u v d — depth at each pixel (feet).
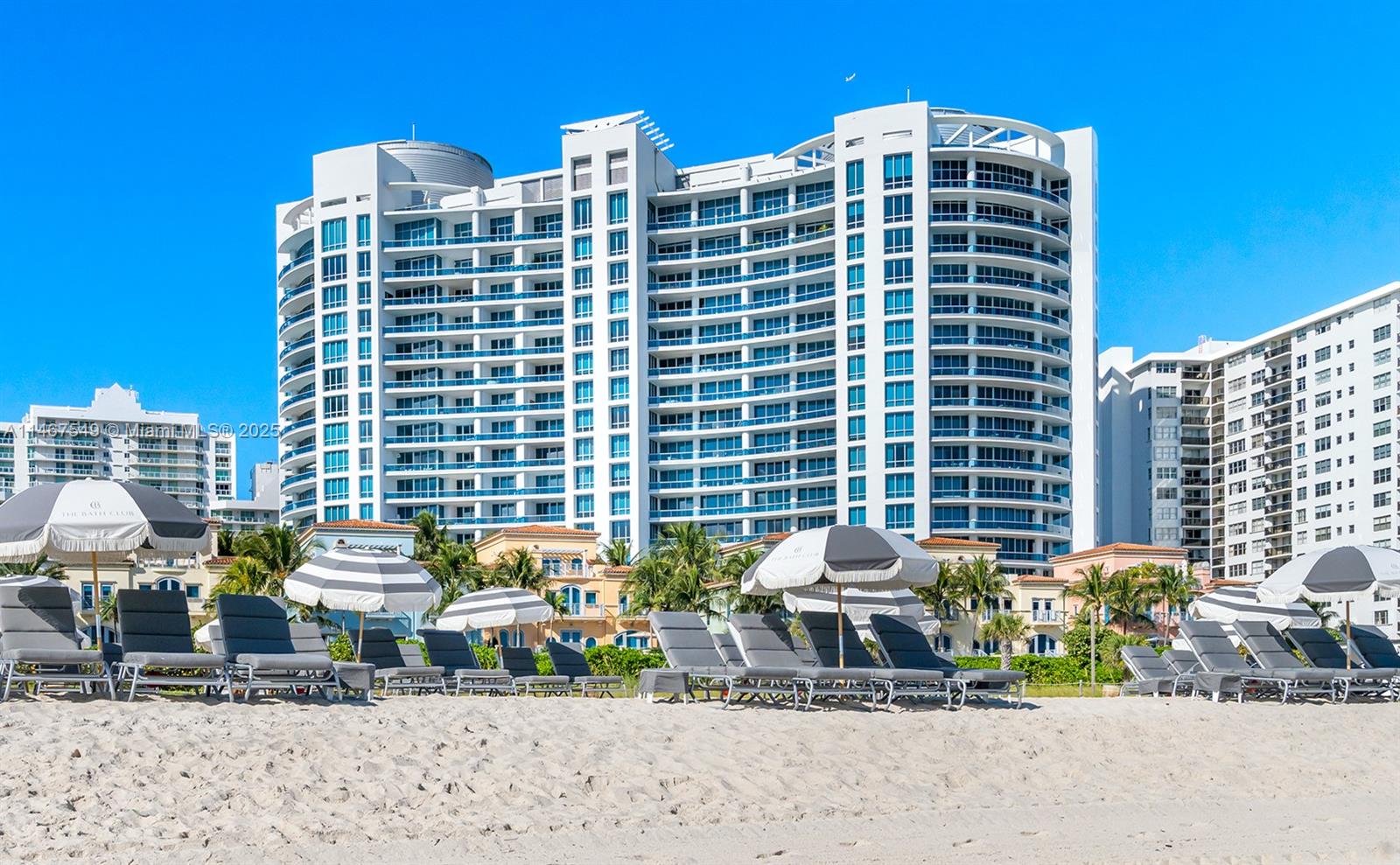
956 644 262.26
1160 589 256.32
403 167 369.50
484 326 355.15
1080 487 341.21
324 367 356.59
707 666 75.25
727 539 348.18
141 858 37.86
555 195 365.81
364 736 52.60
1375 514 370.94
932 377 329.72
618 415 345.10
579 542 278.46
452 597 220.02
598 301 348.59
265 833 41.01
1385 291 369.91
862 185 336.49
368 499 349.20
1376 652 97.55
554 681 87.56
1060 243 345.51
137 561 73.77
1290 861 44.06
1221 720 73.15
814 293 347.56
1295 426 406.62
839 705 73.20
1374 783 60.18
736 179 367.66
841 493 332.39
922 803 51.44
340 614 228.22
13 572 170.91
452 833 42.68
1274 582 93.86
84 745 47.62
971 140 352.28
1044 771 58.49
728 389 351.87
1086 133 351.87
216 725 52.70
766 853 42.32
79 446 649.61
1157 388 456.04
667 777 51.39
